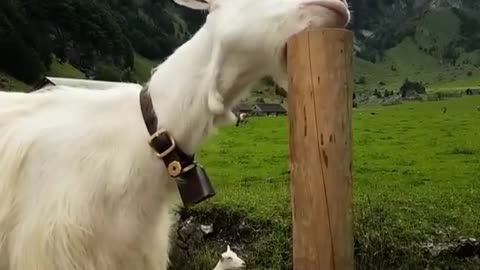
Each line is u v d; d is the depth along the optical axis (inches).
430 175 348.8
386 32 3533.5
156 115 48.2
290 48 42.9
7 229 48.9
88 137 48.9
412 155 489.4
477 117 973.8
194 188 47.4
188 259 181.9
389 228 176.7
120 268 48.4
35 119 51.0
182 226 193.3
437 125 850.8
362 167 403.5
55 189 48.1
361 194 251.4
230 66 46.0
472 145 545.6
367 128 834.2
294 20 44.2
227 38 45.2
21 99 52.5
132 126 48.9
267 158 494.0
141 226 48.6
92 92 52.1
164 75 48.8
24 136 49.9
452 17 3612.2
